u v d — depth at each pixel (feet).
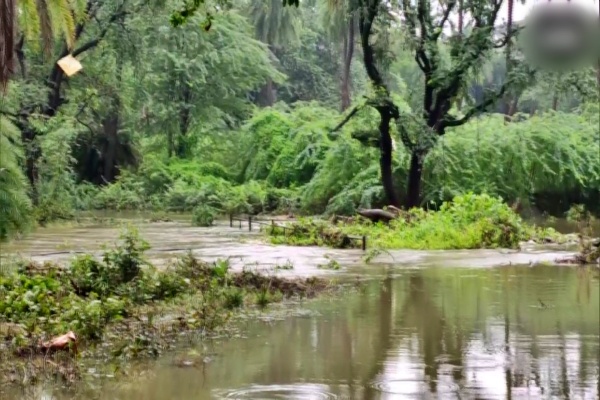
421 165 95.40
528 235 76.74
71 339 28.14
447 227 71.87
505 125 119.24
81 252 64.18
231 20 164.25
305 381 24.47
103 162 152.25
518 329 32.22
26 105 105.91
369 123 103.71
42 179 110.73
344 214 108.37
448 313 35.81
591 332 31.58
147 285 38.47
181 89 159.22
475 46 91.61
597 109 132.57
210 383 24.20
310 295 41.11
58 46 110.93
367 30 92.27
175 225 104.99
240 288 41.39
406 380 24.62
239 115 170.71
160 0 111.24
